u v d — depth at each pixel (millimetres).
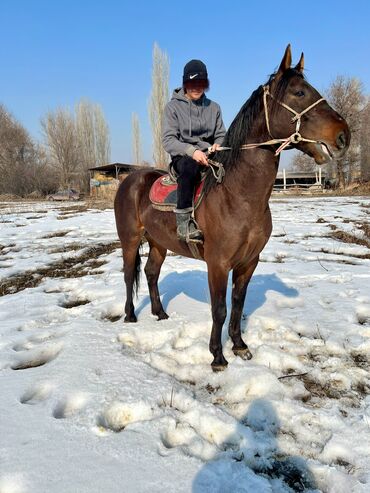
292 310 4297
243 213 2820
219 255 2949
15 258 7777
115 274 6145
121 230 4121
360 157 42875
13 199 42281
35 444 2143
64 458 2035
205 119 3361
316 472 2039
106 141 51781
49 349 3490
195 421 2406
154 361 3164
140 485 1864
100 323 3945
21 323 4121
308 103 2521
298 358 3254
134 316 4043
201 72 3121
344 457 2143
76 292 5363
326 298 4695
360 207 17031
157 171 4121
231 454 2146
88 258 7719
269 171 2764
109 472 1942
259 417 2482
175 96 3352
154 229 3656
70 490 1830
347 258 6973
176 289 5059
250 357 3266
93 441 2170
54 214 17391
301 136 2562
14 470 1943
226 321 3953
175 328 3764
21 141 47062
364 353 3377
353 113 38875
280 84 2604
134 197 3953
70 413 2492
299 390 2771
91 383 2746
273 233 9898
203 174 3166
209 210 2969
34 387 2785
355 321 4031
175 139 3264
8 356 3332
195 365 3158
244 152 2787
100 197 34562
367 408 2564
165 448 2141
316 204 19953
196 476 1924
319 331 3719
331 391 2801
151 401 2559
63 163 47688
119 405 2512
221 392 2805
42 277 6348
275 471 2074
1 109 47594
